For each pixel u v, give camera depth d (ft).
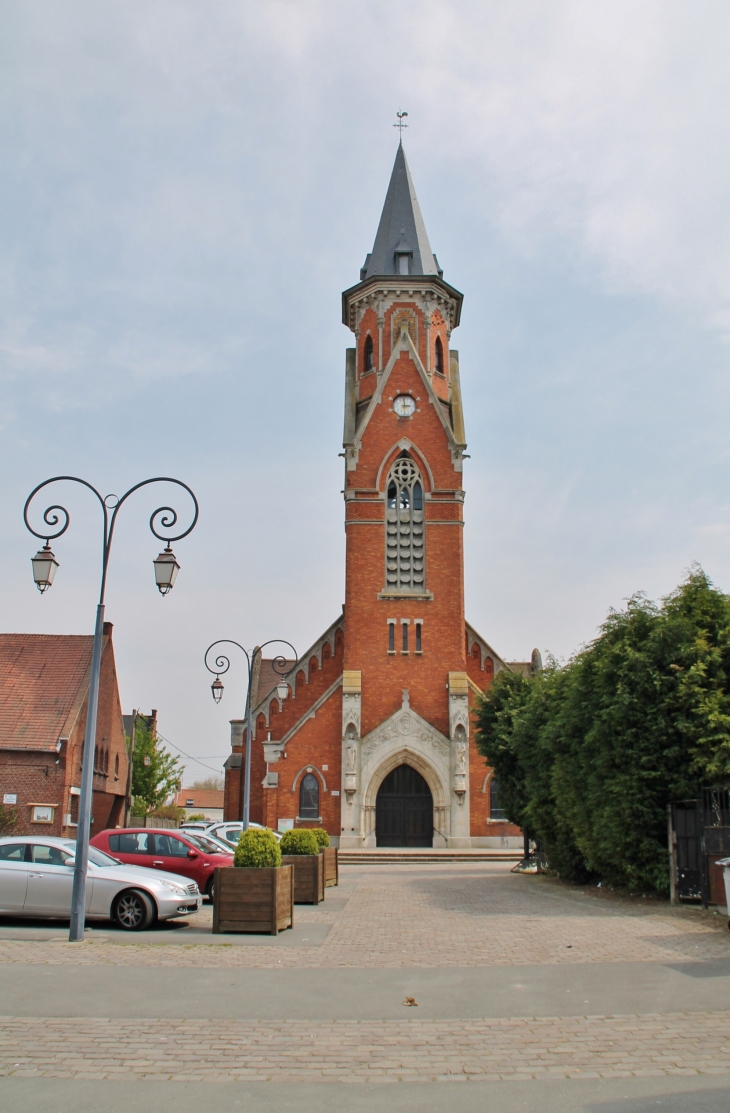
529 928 60.39
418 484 175.11
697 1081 27.63
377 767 159.22
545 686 110.93
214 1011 36.14
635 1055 30.25
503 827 158.71
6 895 61.52
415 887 96.53
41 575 60.64
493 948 51.72
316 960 47.88
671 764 74.69
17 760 135.54
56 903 61.05
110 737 166.61
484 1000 38.09
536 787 105.50
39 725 139.03
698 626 78.43
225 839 111.14
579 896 82.79
